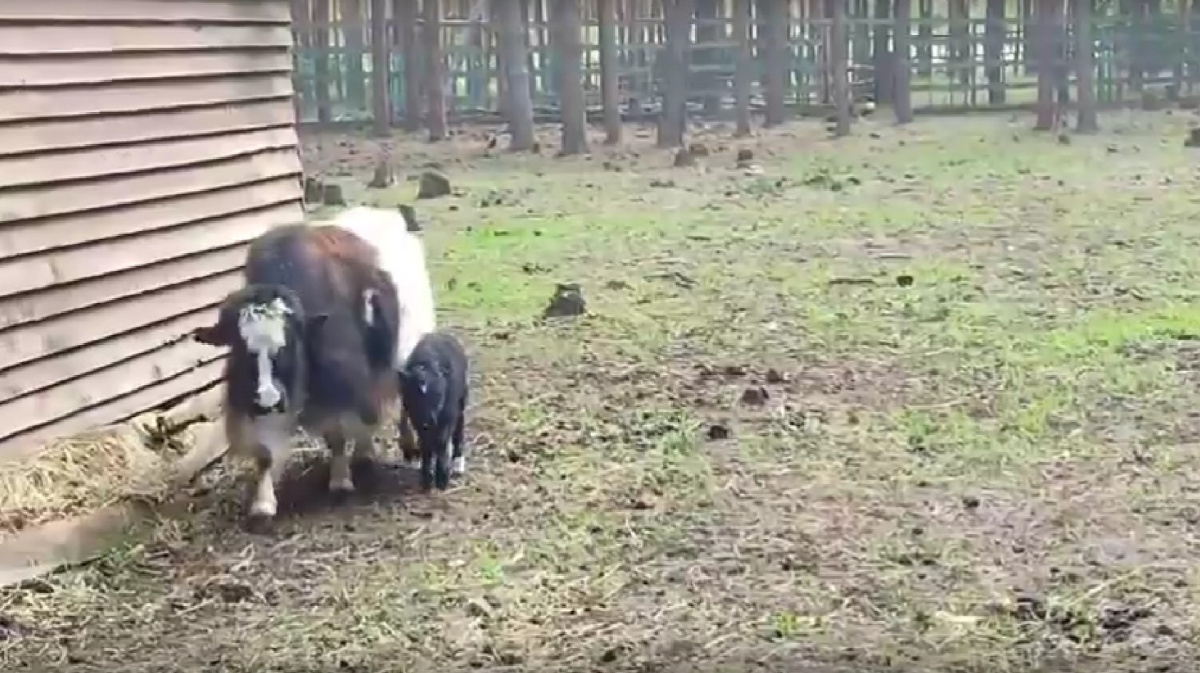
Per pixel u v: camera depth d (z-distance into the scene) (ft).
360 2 115.75
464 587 39.29
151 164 46.19
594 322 56.24
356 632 37.86
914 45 120.67
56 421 43.70
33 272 43.11
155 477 43.65
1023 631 37.40
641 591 39.04
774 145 98.89
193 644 37.65
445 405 43.11
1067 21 110.01
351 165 91.15
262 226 50.16
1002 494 42.78
